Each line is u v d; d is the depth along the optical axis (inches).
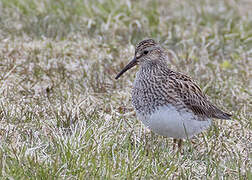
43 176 428.8
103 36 810.8
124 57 746.8
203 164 501.0
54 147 481.4
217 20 943.7
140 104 510.6
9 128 516.1
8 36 786.2
